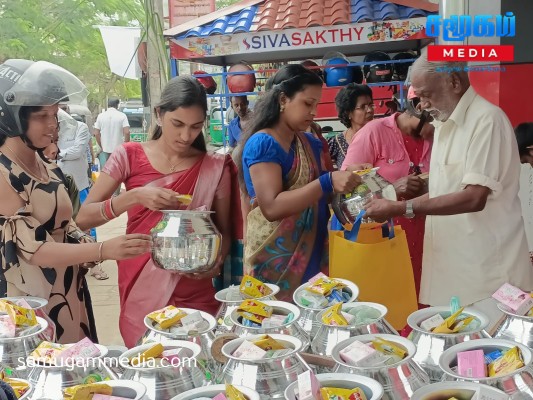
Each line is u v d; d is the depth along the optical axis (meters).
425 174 2.71
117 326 4.41
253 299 1.59
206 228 1.84
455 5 4.00
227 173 2.30
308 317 1.58
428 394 1.10
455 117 2.26
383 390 1.15
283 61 5.99
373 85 5.20
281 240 2.27
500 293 1.48
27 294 1.88
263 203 2.18
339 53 5.23
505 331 1.41
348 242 2.06
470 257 2.29
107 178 2.24
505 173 2.23
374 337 1.34
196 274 1.96
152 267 2.16
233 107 5.54
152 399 1.19
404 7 4.80
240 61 5.74
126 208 2.09
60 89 1.84
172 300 2.15
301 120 2.25
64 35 11.51
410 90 2.88
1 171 1.85
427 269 2.41
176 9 6.30
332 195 2.23
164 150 2.26
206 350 1.39
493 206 2.26
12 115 1.81
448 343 1.32
